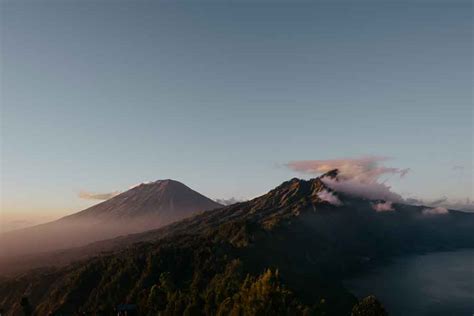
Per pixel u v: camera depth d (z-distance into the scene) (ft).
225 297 448.24
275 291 380.99
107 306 576.61
